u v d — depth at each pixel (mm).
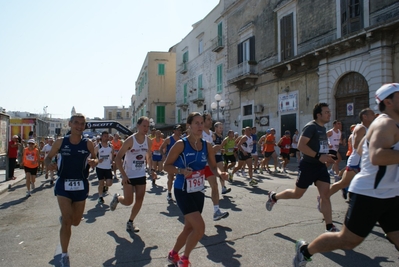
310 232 5070
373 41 13828
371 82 13977
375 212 2725
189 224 3693
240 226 5473
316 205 6914
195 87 33281
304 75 18281
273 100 20984
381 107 2828
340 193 8086
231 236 4953
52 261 4227
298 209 6582
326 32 16688
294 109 19016
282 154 13648
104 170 8086
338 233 2996
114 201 5785
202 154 3744
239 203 7352
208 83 30203
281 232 5102
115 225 5824
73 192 4121
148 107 44438
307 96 18031
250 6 23547
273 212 6387
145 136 5605
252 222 5703
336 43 15070
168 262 3936
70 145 4145
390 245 4430
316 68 17312
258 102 22578
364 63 14383
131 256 4273
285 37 19688
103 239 5031
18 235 5465
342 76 15711
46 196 9508
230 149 10547
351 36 14203
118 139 13211
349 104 15547
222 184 8242
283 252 4262
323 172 4871
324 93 16547
